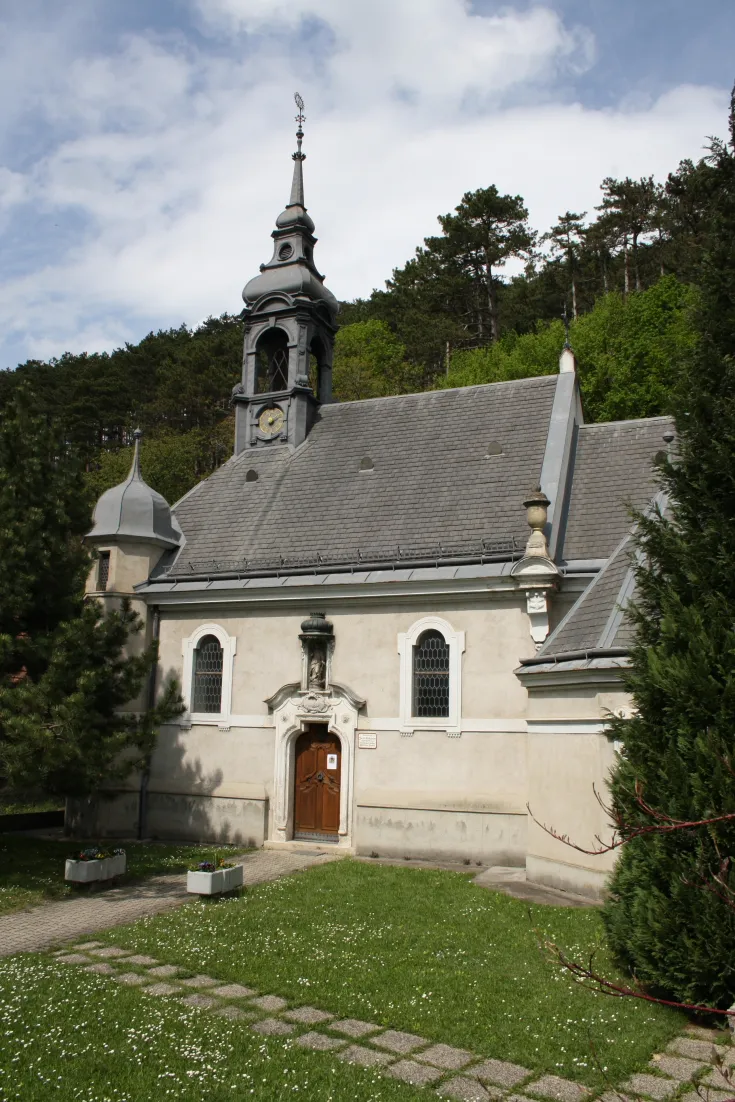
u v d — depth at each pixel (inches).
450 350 2390.5
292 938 509.4
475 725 786.2
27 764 644.1
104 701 727.1
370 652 842.8
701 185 474.0
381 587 833.5
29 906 621.9
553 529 811.4
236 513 1016.9
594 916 553.0
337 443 1047.6
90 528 792.9
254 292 1131.9
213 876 617.0
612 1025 375.6
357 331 2465.6
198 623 940.0
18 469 738.8
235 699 906.1
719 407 415.5
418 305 2532.0
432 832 780.0
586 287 2393.0
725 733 373.1
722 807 364.2
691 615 392.5
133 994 415.5
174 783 918.4
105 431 2755.9
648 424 912.3
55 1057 343.0
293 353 1090.7
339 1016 390.9
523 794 760.3
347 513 937.5
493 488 882.1
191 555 986.7
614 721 442.9
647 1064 342.3
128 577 965.2
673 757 388.5
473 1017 385.1
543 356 1726.1
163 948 493.7
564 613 778.8
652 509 442.6
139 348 2997.0
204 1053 346.9
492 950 483.5
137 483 1011.3
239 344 2701.8
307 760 872.9
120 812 931.3
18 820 1013.8
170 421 2655.0
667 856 385.4
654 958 394.3
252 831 863.7
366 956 473.7
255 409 1107.9
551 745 666.8
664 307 1697.8
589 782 618.2
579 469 898.1
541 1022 379.2
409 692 818.8
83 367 2893.7
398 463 973.8
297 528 951.0
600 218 2389.3
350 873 708.7
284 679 885.2
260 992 422.3
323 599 865.5
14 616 704.4
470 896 617.9
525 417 951.6
